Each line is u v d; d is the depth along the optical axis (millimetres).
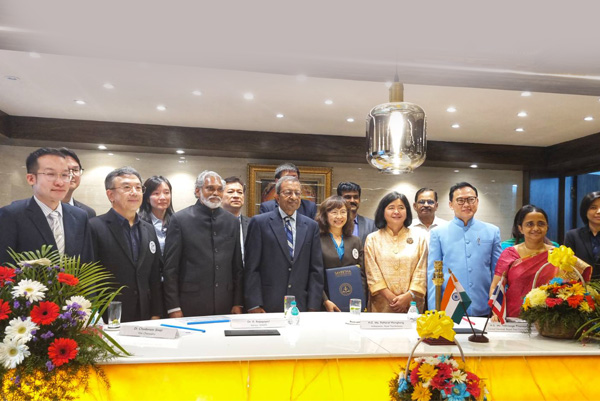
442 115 6254
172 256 3229
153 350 1999
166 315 3258
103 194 7516
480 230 3707
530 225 3041
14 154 7176
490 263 3688
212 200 3307
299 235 3498
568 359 2129
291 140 7500
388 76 2061
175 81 5027
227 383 1913
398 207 3738
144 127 7043
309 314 2959
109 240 3072
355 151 7672
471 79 2086
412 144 1996
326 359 1987
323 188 8078
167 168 7738
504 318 2609
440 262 2373
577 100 5480
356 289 3393
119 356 1873
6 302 1825
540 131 7148
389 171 2094
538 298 2377
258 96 5547
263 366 1942
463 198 3705
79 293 2070
